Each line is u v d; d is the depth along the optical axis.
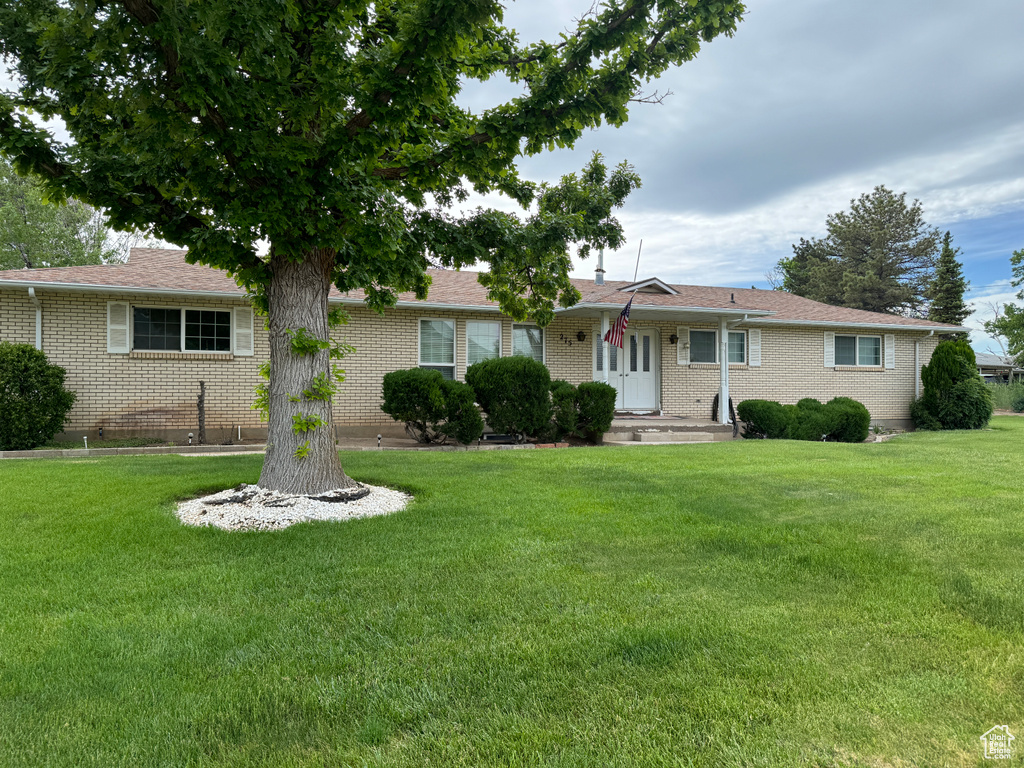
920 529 5.18
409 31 5.05
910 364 18.86
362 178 5.95
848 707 2.35
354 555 4.42
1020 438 14.47
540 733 2.19
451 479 7.53
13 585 3.79
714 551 4.52
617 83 5.98
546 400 12.16
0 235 25.38
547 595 3.61
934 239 38.50
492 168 6.29
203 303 12.55
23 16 5.07
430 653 2.87
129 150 5.45
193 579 3.91
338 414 13.44
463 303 14.12
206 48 4.38
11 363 10.32
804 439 14.33
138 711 2.38
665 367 16.16
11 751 2.11
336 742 2.17
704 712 2.32
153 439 11.76
